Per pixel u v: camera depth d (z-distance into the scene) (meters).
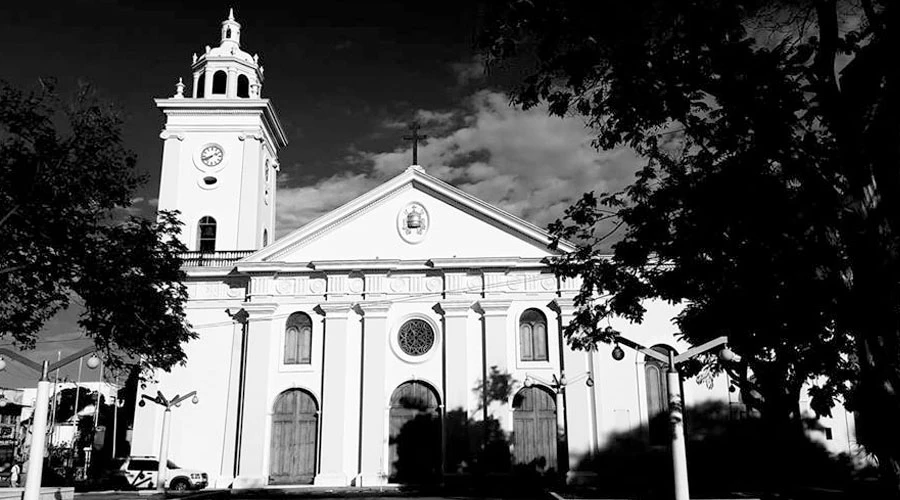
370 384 32.12
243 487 31.08
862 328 11.16
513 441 31.62
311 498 27.08
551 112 12.68
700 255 16.64
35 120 18.59
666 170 16.12
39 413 17.16
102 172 19.48
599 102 12.64
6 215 18.61
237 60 38.88
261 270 33.44
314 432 32.28
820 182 11.79
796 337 15.44
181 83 38.16
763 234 13.33
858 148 11.30
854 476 30.11
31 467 16.84
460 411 31.73
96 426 52.75
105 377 23.81
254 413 32.03
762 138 11.70
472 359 32.56
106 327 21.25
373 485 30.89
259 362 32.62
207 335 33.62
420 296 33.34
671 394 17.56
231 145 37.59
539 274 33.28
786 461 21.08
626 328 32.56
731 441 31.20
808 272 12.70
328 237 34.09
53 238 19.50
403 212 34.22
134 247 21.02
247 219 36.66
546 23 11.76
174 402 28.55
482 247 33.72
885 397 10.81
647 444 31.30
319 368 32.81
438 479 31.45
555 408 32.03
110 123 19.31
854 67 11.61
